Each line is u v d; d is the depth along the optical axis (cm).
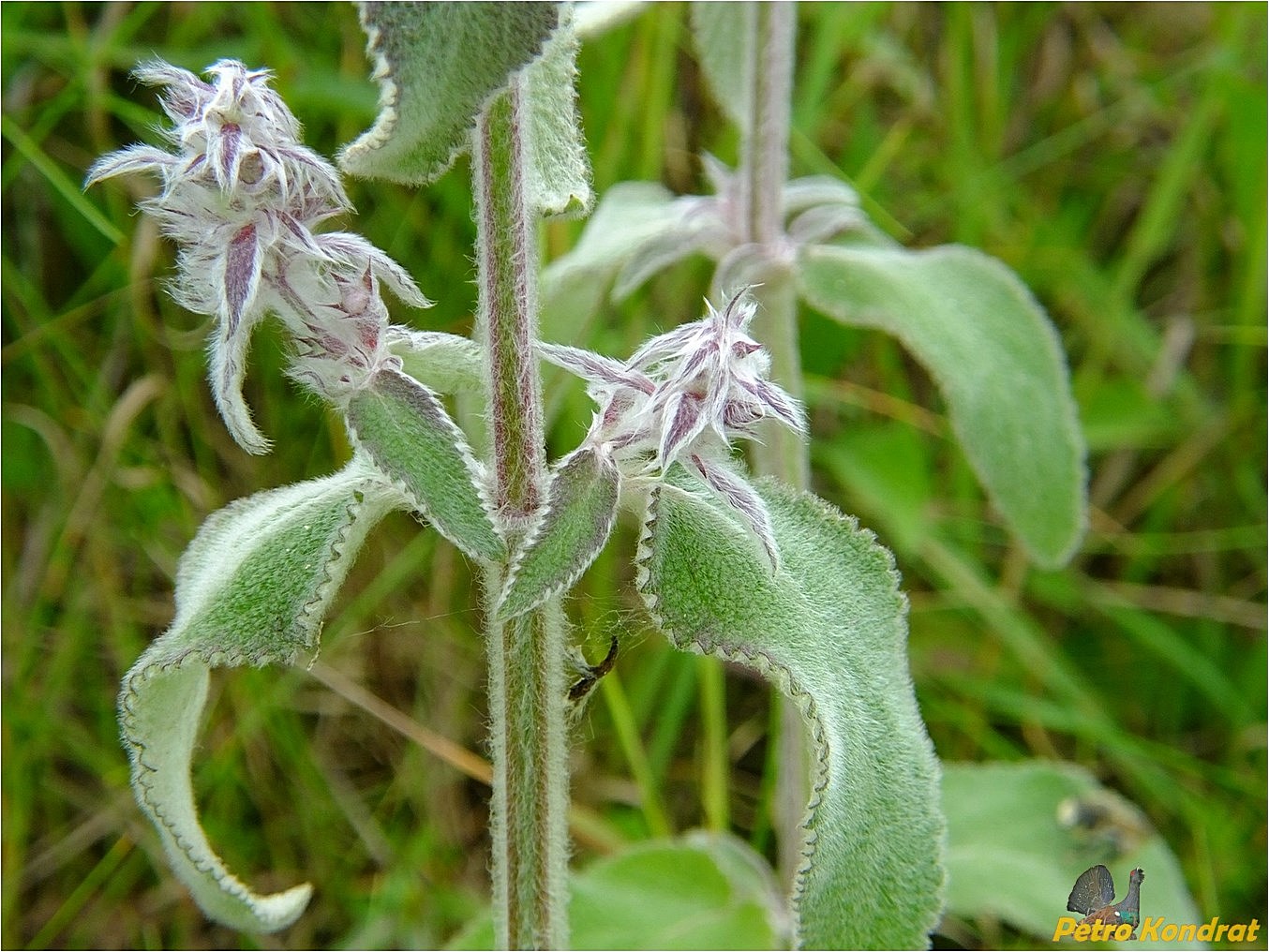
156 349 20
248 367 20
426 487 10
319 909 20
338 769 20
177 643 10
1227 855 20
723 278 16
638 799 20
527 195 10
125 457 20
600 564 18
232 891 12
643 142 22
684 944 16
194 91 10
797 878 10
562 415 20
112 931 19
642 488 11
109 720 20
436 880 20
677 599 10
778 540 11
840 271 17
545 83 11
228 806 19
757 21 16
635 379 10
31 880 19
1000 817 18
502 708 11
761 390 10
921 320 17
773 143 16
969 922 19
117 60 20
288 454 20
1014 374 17
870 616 11
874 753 10
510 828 11
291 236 9
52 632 20
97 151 20
